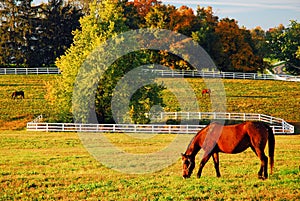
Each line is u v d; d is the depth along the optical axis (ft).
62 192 58.90
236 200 53.52
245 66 246.06
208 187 58.49
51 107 170.09
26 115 160.66
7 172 71.61
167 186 60.18
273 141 61.05
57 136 120.88
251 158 83.05
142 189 59.26
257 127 60.64
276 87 210.18
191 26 237.86
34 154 91.35
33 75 226.79
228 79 223.92
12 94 182.09
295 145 101.91
